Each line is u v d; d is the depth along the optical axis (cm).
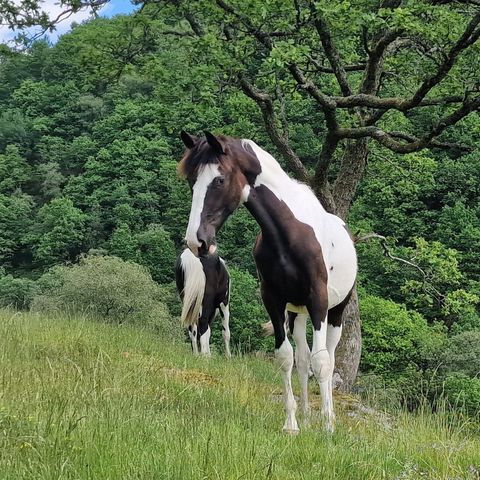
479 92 1229
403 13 1080
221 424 603
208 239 587
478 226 3875
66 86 7544
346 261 736
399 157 1766
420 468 535
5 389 609
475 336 2822
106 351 979
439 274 1694
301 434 602
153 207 5500
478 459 548
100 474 408
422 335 2959
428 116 1862
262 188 634
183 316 1400
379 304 3073
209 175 597
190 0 1305
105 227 5728
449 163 4122
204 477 414
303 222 645
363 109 1575
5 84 8144
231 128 1577
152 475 412
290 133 1538
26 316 1333
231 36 1334
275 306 659
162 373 909
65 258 5716
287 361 655
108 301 2350
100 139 6744
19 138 7400
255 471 444
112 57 1421
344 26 1152
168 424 540
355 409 1003
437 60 1330
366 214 3816
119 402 629
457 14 1179
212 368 1098
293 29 1173
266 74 1295
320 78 1716
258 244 658
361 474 497
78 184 6081
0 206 6284
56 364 810
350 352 1440
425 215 3981
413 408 864
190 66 1261
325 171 1380
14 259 6144
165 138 5934
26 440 453
